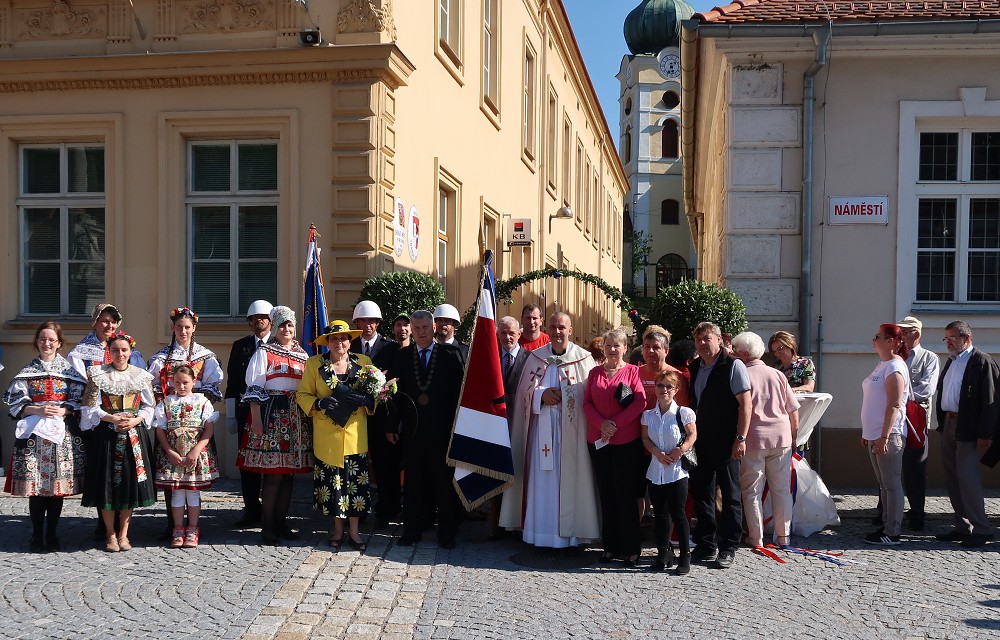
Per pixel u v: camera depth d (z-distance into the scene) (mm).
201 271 10266
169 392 7066
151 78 9961
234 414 7773
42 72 10094
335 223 9789
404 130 10672
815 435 10188
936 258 10320
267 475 7023
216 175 10234
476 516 8406
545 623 5285
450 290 13164
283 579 6035
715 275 16766
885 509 7633
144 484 6715
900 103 10211
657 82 53406
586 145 27828
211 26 9945
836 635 5160
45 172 10523
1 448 10234
